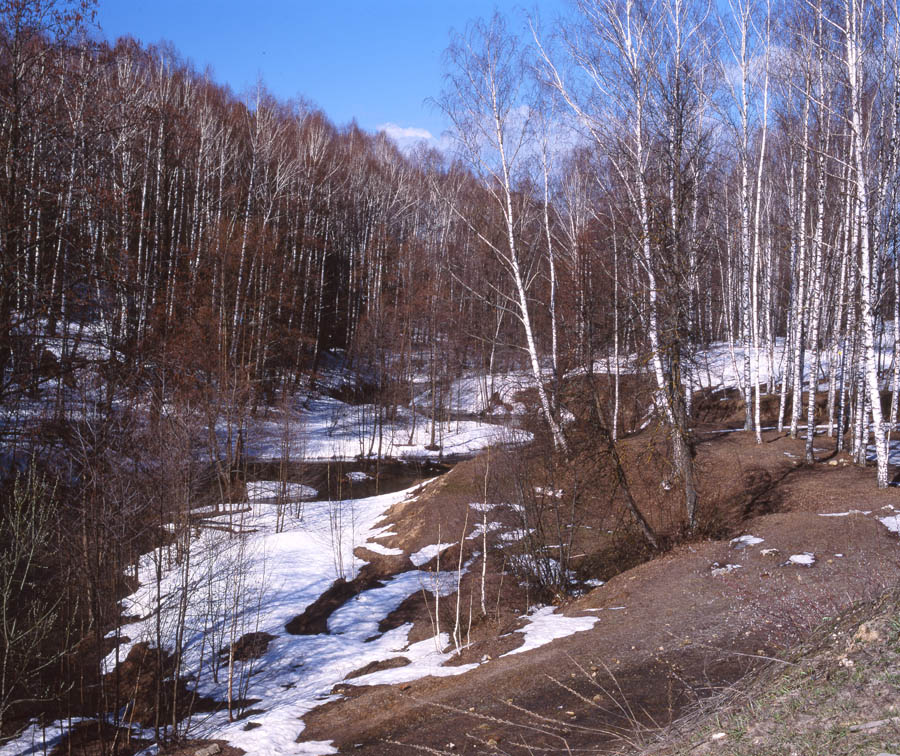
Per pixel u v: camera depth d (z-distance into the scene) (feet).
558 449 78.59
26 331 88.63
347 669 58.03
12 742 50.14
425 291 192.34
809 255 104.17
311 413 173.37
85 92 96.48
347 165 244.01
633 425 106.42
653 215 74.69
